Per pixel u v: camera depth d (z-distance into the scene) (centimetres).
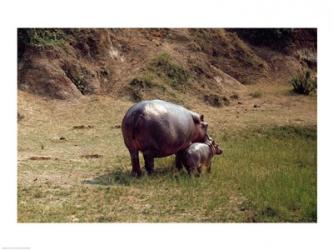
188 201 1029
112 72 2259
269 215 982
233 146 1578
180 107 1222
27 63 2083
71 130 1752
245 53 2767
